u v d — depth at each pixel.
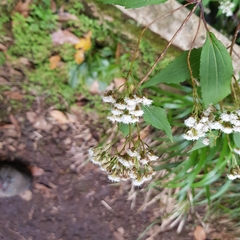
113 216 0.68
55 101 0.61
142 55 0.60
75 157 0.65
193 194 0.63
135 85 0.32
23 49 0.58
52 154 0.64
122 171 0.38
